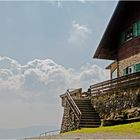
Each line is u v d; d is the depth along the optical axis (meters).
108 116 36.16
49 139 26.61
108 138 22.92
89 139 23.41
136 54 37.44
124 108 33.94
